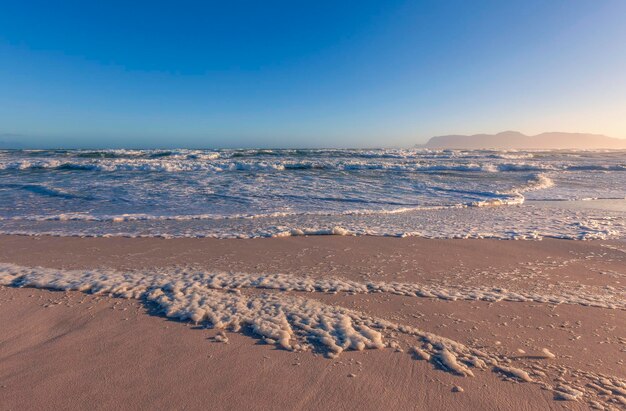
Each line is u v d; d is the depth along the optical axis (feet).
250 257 18.74
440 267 17.39
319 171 63.98
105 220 27.78
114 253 19.36
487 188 47.14
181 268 16.61
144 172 59.11
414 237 23.20
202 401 7.55
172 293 13.28
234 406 7.41
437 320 11.59
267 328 10.55
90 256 18.74
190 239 22.45
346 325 10.80
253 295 13.29
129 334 10.34
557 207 34.94
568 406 7.45
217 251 19.85
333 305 12.62
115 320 11.22
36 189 41.04
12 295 13.12
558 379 8.39
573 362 9.16
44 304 12.37
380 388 8.01
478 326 11.19
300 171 63.46
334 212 31.55
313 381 8.24
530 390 7.95
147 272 15.85
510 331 10.87
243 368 8.71
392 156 108.58
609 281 15.56
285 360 9.04
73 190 40.70
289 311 11.75
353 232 24.14
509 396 7.75
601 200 39.40
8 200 35.32
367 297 13.44
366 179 54.08
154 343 9.85
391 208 33.91
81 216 28.96
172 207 33.40
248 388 7.98
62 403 7.45
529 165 72.64
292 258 18.62
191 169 63.98
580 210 33.30
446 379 8.33
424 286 14.71
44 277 14.79
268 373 8.52
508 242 22.13
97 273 15.52
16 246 20.62
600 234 23.97
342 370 8.66
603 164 82.99
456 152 140.36
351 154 108.99
